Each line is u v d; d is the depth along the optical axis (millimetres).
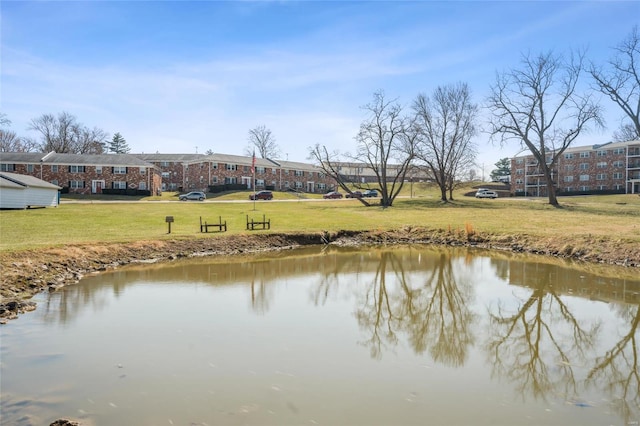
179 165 83250
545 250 24000
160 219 32781
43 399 6637
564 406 6820
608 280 16688
